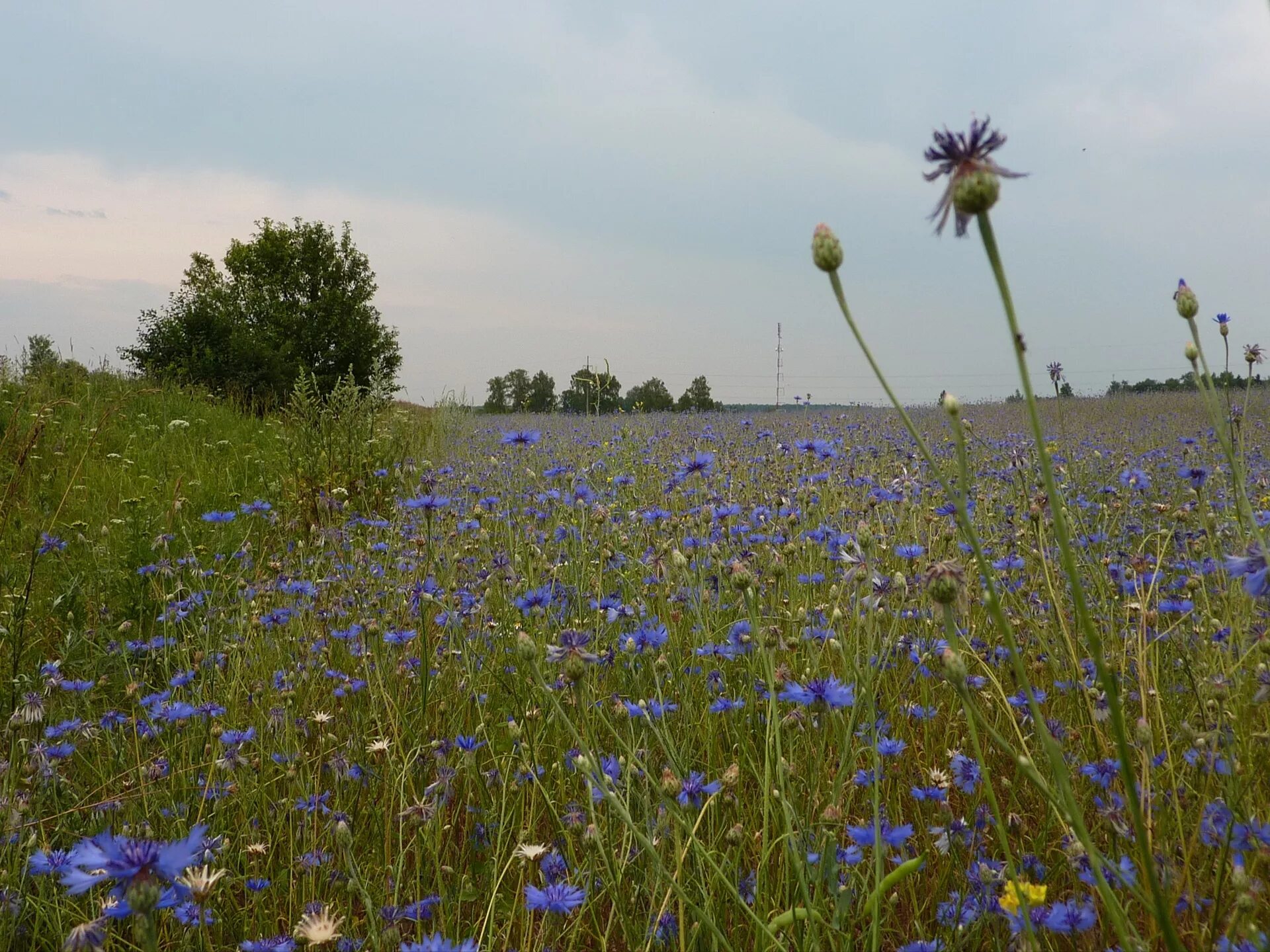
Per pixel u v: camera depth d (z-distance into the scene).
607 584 4.09
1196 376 1.51
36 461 7.02
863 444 7.99
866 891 1.95
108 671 3.85
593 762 1.82
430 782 2.87
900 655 3.06
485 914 2.14
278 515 6.05
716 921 2.02
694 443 7.43
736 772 1.98
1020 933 1.61
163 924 2.20
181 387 14.49
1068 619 3.24
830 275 1.24
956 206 1.07
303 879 2.41
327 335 26.36
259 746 3.00
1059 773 1.18
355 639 3.92
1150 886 1.11
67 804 2.74
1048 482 1.09
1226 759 2.05
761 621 3.12
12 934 2.14
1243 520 2.92
